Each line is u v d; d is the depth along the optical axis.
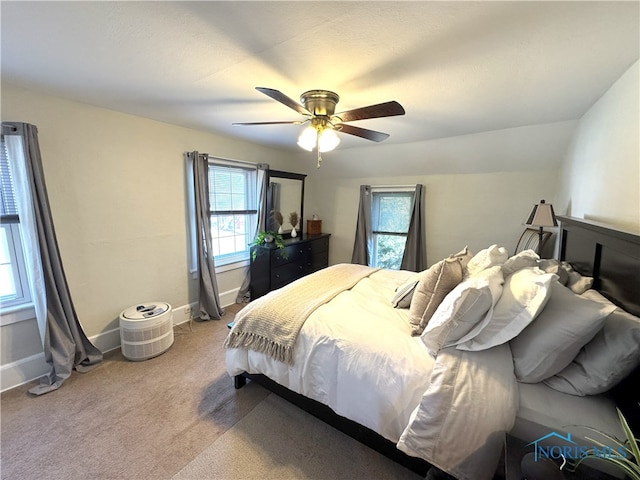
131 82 1.78
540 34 1.20
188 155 3.02
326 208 4.84
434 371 1.20
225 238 3.64
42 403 1.86
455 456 1.05
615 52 1.33
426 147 3.39
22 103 1.91
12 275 2.02
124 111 2.42
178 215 3.02
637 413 0.94
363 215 4.37
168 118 2.62
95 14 1.10
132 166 2.58
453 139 3.12
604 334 1.06
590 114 2.11
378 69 1.55
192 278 3.24
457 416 1.06
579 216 2.25
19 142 1.84
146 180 2.70
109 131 2.38
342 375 1.45
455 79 1.67
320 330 1.61
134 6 1.05
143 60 1.48
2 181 1.89
